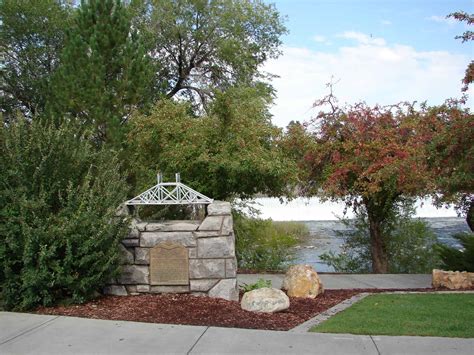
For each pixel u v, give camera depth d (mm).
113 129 13812
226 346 5098
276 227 20281
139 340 5297
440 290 9039
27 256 6359
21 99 21656
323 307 7152
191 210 11781
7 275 6465
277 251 13820
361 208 13648
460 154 9367
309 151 12695
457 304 7238
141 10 21422
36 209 6594
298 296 7941
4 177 6723
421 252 13750
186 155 11133
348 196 13352
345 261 14469
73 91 14727
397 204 13523
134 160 12672
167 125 11531
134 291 7383
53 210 6992
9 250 6578
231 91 16312
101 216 6938
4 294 6570
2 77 21266
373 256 13352
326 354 4848
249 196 12828
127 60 15469
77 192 7035
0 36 20703
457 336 5418
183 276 7316
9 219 6453
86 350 4992
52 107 15195
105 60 15516
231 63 21984
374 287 9766
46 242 6543
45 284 6508
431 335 5461
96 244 6633
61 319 6094
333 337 5391
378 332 5578
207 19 22047
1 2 20469
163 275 7348
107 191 7105
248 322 6102
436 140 9586
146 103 15758
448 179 9312
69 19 20609
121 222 7137
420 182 10312
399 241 13742
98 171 7477
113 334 5500
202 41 22188
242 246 13422
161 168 11781
